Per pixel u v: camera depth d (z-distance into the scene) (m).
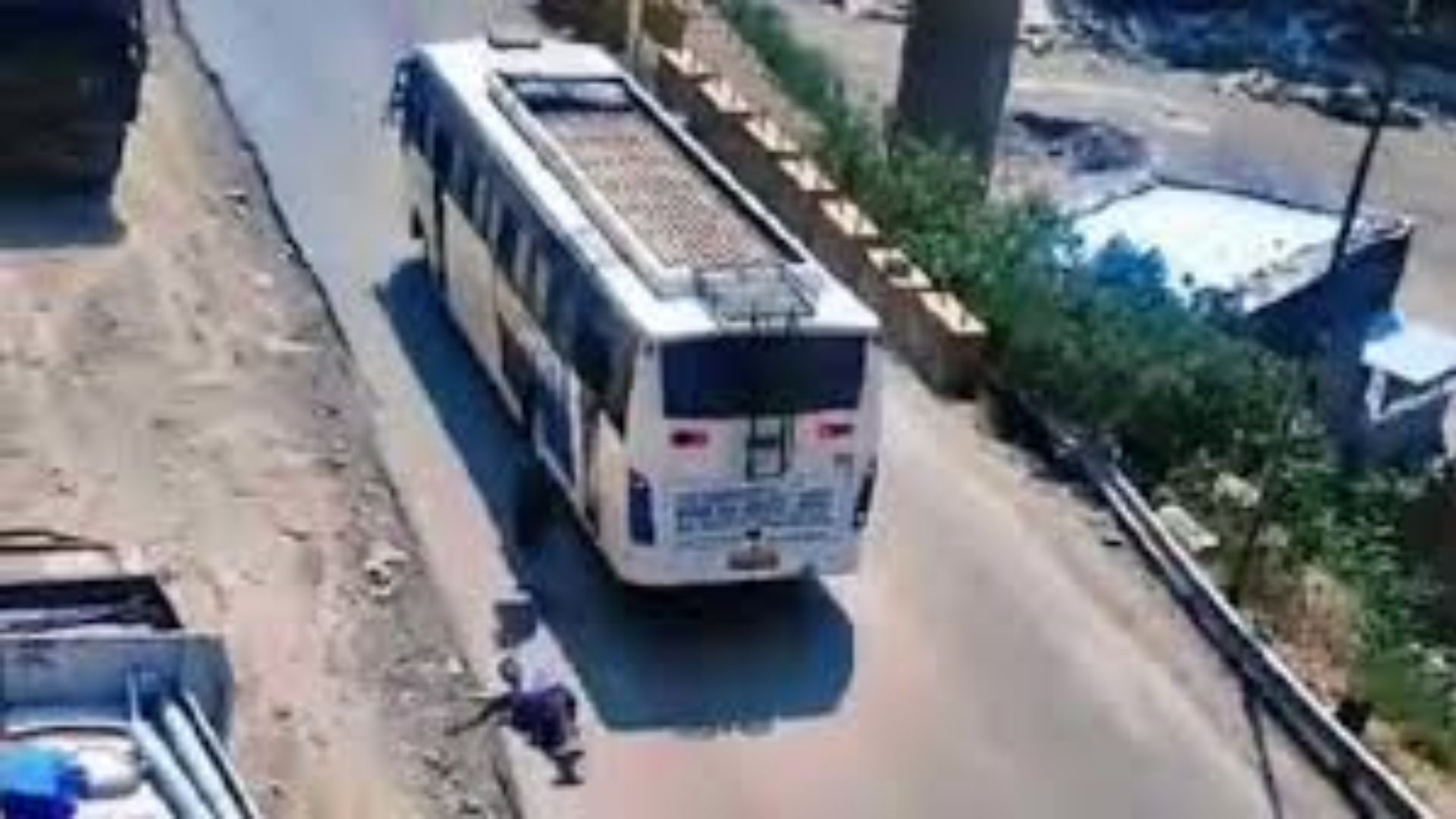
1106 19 51.81
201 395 25.16
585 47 30.70
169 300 27.11
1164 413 26.62
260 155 31.23
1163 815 20.84
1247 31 52.16
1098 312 27.86
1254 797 21.23
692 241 22.62
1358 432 32.31
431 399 25.88
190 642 14.85
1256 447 26.72
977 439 26.78
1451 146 48.78
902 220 30.72
